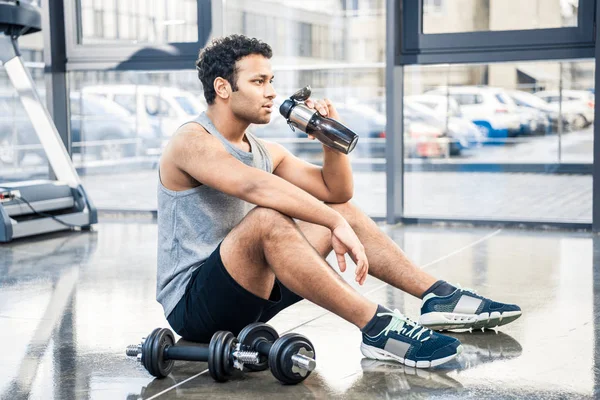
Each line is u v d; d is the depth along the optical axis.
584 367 1.77
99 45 4.71
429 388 1.63
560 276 2.87
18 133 5.76
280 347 1.62
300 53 6.66
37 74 5.86
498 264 3.13
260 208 1.67
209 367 1.66
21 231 3.84
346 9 6.61
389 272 2.05
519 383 1.66
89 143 5.41
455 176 5.28
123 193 5.50
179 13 4.60
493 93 5.04
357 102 6.24
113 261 3.30
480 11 4.14
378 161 5.98
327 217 1.66
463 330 2.11
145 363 1.70
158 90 5.55
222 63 1.74
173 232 1.82
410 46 4.25
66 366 1.84
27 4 4.08
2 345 2.04
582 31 3.97
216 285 1.71
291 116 1.77
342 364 1.81
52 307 2.48
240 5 6.61
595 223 3.93
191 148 1.72
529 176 5.02
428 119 5.29
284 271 1.66
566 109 4.81
